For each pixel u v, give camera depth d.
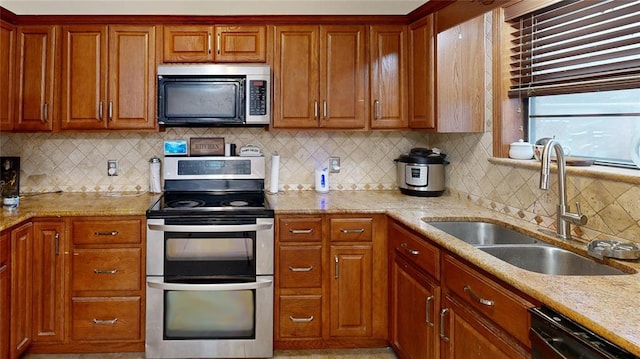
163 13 2.73
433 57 2.58
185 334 2.46
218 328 2.47
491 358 1.48
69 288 2.42
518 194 2.22
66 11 2.69
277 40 2.82
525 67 2.26
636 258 1.47
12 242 2.21
